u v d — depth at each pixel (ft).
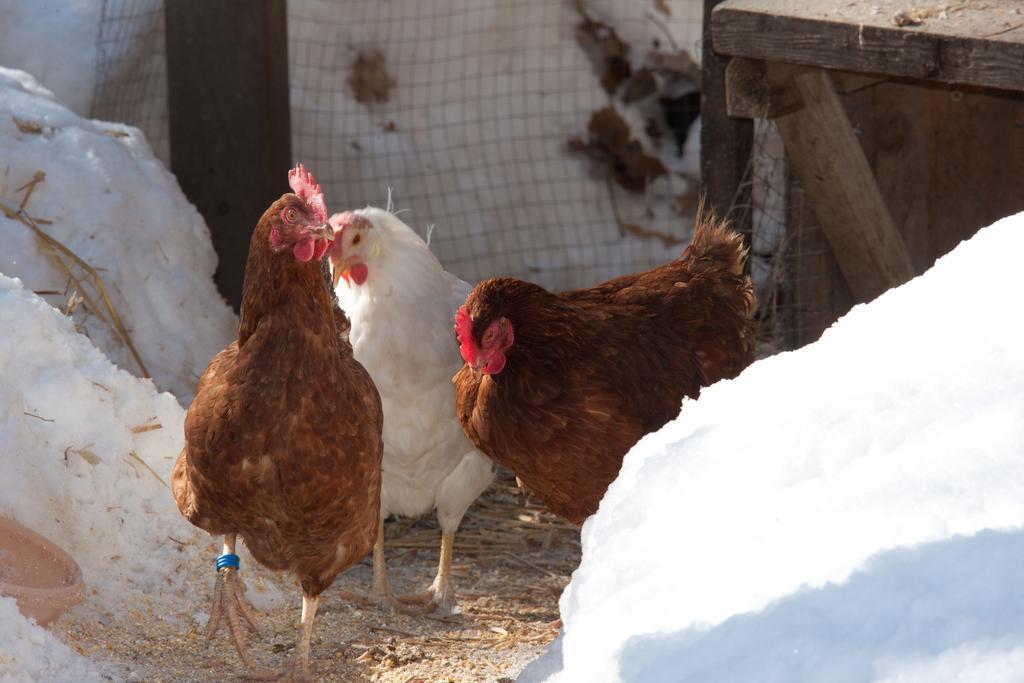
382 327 13.17
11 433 12.31
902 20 15.01
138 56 23.48
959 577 5.74
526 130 26.61
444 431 13.78
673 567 6.99
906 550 6.05
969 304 8.56
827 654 5.60
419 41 26.84
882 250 17.39
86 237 17.33
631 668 6.17
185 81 20.24
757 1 16.81
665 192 26.61
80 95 22.75
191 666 11.83
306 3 26.58
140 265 17.93
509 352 12.11
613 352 12.37
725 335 14.03
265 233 10.20
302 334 10.32
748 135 19.25
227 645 12.55
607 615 6.89
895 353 8.40
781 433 7.76
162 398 14.61
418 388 13.42
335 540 11.26
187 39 20.06
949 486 6.55
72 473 13.03
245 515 11.00
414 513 14.67
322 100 26.13
